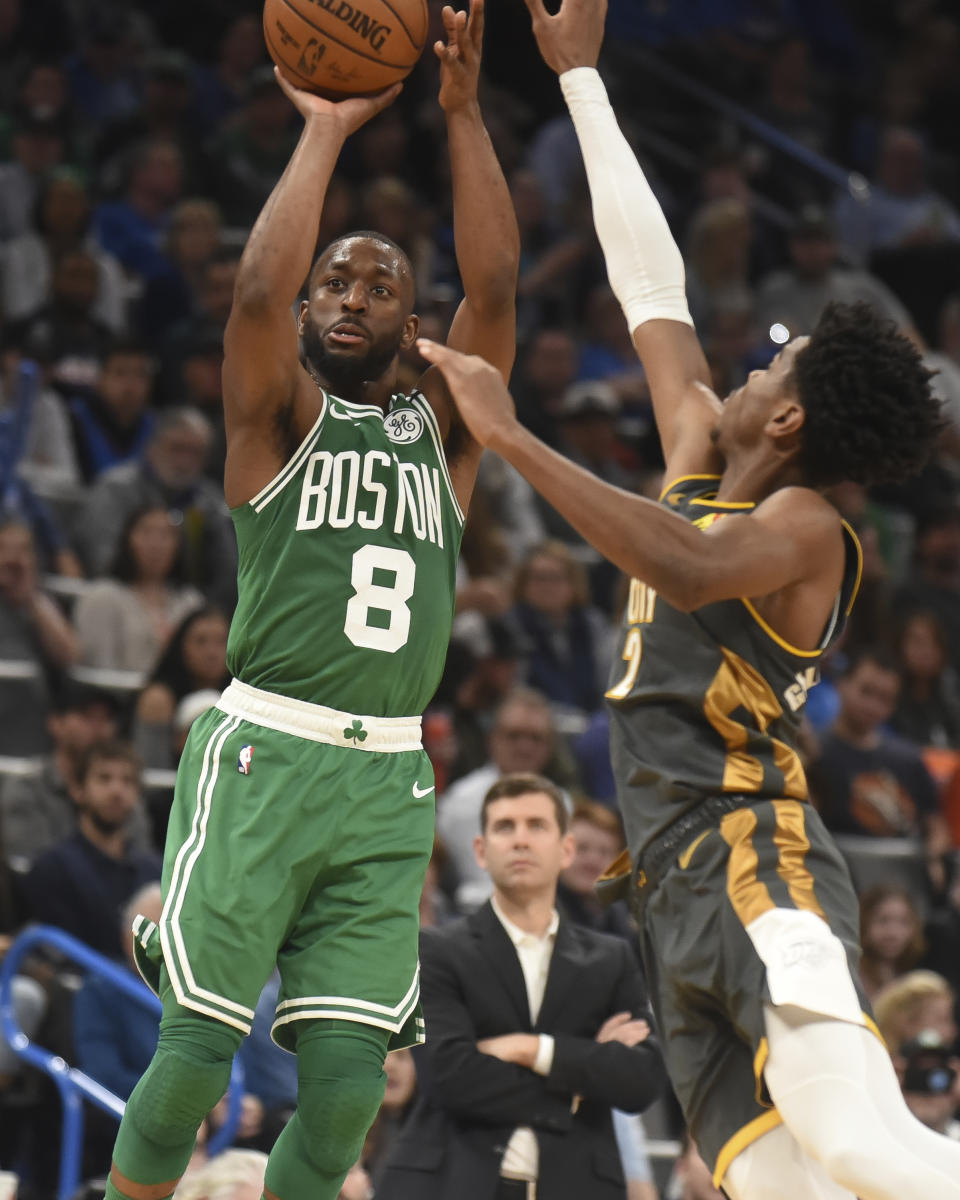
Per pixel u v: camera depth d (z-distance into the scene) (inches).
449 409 318.0
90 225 926.4
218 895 285.7
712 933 296.8
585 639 780.0
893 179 1208.8
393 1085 472.4
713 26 1347.2
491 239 322.0
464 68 318.7
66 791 629.3
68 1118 467.2
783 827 302.2
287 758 292.2
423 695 305.9
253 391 291.4
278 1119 484.4
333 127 301.9
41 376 838.5
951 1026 524.4
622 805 319.3
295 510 295.6
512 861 412.8
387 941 291.9
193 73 1074.1
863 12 1434.5
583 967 414.9
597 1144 402.6
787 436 319.0
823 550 307.1
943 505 922.7
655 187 1167.6
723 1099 301.1
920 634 818.2
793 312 1047.0
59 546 763.4
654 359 357.7
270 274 287.3
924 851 687.7
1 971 500.4
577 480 294.7
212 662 665.6
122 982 486.0
